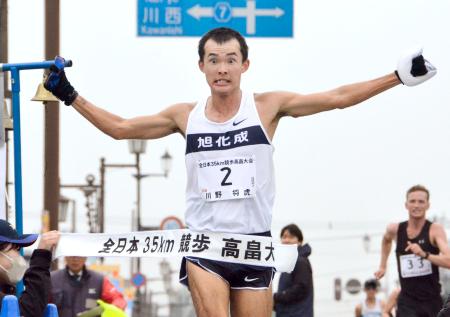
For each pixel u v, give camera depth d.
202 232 20.56
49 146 46.62
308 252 34.69
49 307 20.25
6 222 20.05
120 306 33.44
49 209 46.81
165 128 20.80
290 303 34.47
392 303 39.25
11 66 22.36
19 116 22.53
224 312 20.31
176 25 49.34
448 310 25.55
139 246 20.83
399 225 34.84
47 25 46.44
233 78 20.19
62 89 20.52
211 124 20.41
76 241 20.70
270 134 20.58
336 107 20.50
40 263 20.25
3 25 42.06
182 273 21.12
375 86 20.41
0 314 18.84
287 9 49.34
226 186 20.31
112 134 20.75
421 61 20.20
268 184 20.52
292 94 20.55
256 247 20.48
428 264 34.38
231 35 20.28
